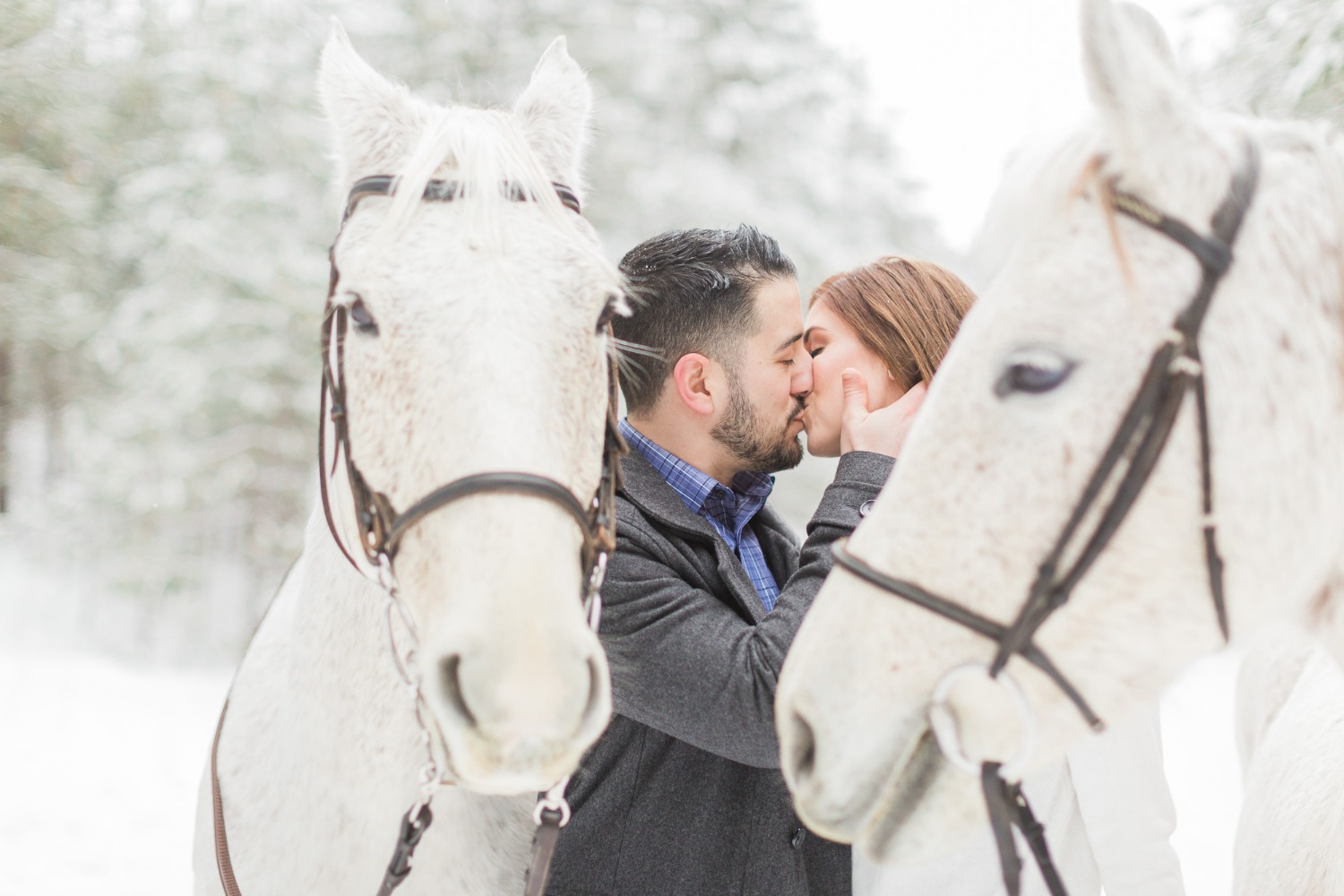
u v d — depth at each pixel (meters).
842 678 1.01
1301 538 0.94
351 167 1.39
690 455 1.65
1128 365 0.92
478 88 11.11
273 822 1.44
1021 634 0.95
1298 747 1.56
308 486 11.66
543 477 1.10
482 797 1.41
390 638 1.21
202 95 12.28
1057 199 0.96
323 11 11.88
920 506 0.99
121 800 5.75
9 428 14.74
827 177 12.86
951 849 1.05
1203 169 0.91
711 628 1.41
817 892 1.55
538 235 1.22
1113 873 1.50
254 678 1.62
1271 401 0.91
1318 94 5.12
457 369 1.13
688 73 12.66
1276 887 1.42
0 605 11.95
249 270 10.98
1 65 11.92
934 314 1.65
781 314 1.62
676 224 11.48
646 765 1.49
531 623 1.04
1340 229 0.93
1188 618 0.95
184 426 11.20
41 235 12.73
